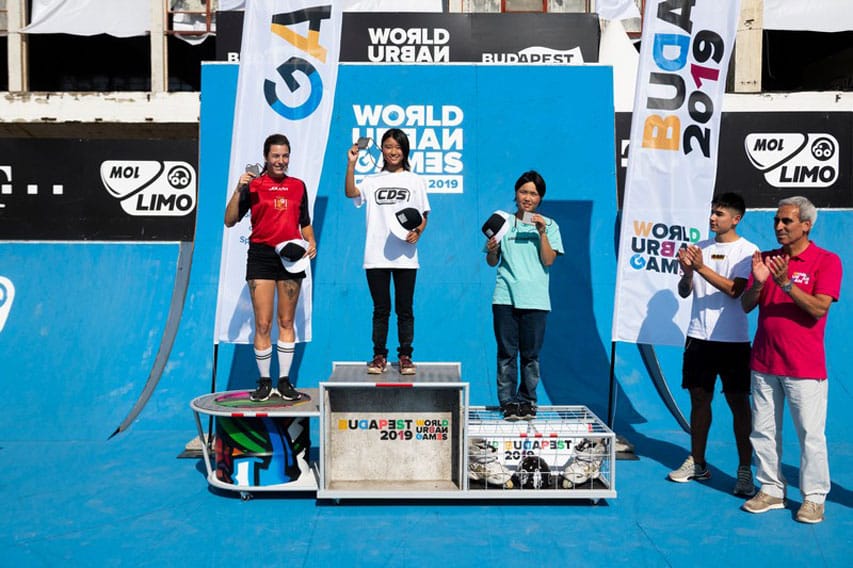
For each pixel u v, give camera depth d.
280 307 4.79
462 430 4.30
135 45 17.03
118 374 6.44
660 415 6.21
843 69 17.77
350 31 10.29
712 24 5.45
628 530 3.99
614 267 6.97
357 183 7.15
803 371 4.02
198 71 17.08
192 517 4.16
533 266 4.80
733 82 14.29
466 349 6.56
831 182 8.02
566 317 6.77
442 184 7.20
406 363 4.76
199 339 6.59
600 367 6.55
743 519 4.14
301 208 4.93
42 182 8.08
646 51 5.46
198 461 5.27
